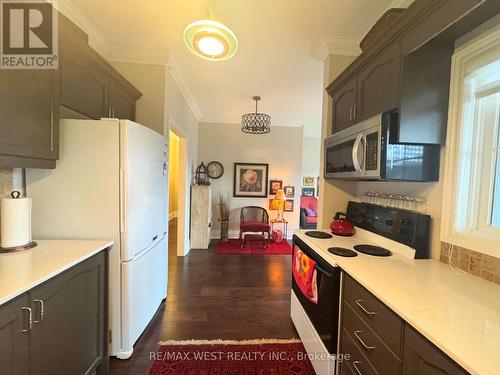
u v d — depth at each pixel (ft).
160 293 7.49
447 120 4.27
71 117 5.39
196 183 15.69
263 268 11.27
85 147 5.20
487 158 3.95
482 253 3.71
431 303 2.91
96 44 7.13
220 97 12.03
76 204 5.24
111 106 6.64
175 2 5.60
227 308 7.68
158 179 6.99
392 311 2.94
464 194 4.16
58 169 5.16
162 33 6.89
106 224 5.30
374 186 6.56
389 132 4.31
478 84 4.00
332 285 4.37
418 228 4.59
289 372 5.25
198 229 14.43
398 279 3.61
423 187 4.87
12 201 4.36
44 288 3.49
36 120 4.25
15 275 3.40
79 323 4.32
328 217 7.38
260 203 17.51
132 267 5.56
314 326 5.08
